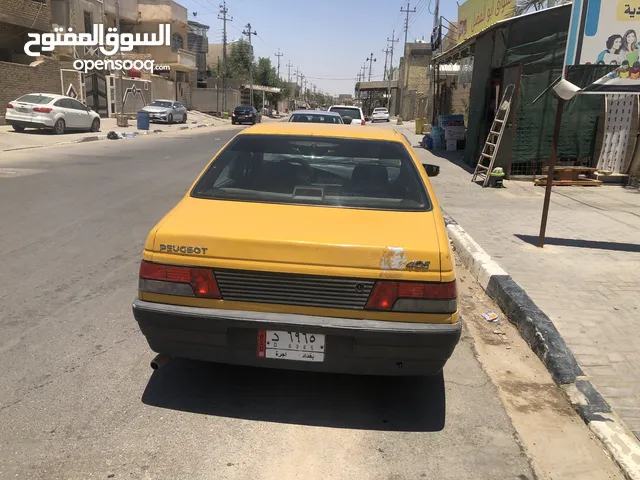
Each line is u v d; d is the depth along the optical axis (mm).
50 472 2594
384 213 3332
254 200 3457
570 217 8328
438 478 2668
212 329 2891
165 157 15523
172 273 2896
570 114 11383
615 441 2943
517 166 11898
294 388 3457
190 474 2623
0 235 6668
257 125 4375
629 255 6262
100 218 7699
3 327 4145
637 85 5805
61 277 5277
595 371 3684
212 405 3225
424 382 3607
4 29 24516
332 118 13453
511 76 11586
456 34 24734
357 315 2830
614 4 5699
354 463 2756
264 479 2611
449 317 2836
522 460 2836
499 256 6133
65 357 3723
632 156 11352
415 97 47125
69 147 17391
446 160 16109
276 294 2848
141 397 3275
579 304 4742
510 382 3654
